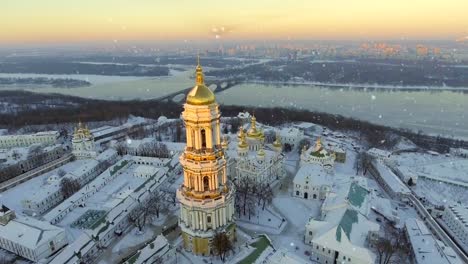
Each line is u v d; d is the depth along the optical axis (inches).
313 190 6924.2
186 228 4968.0
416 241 5319.9
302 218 6304.1
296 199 7022.6
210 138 4547.2
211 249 4968.0
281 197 7126.0
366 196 6264.8
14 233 5487.2
